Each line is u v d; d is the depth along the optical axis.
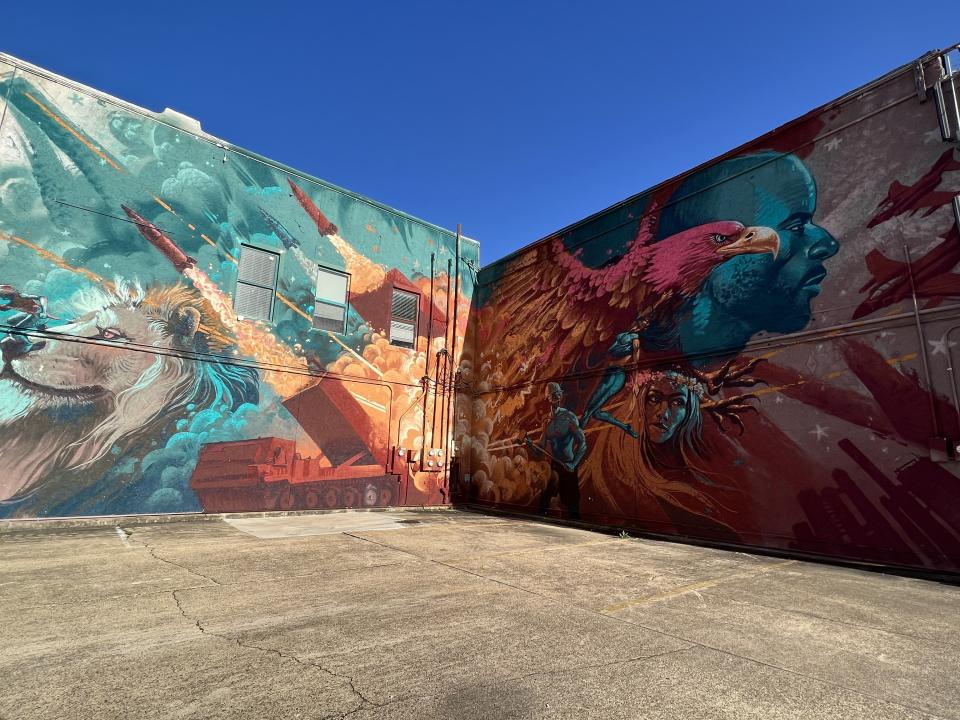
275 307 11.02
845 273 7.14
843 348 7.03
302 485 10.93
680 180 9.65
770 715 2.53
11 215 8.23
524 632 3.67
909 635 3.81
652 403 9.44
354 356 12.09
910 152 6.71
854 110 7.34
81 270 8.79
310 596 4.52
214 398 9.99
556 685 2.80
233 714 2.40
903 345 6.50
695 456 8.58
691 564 6.48
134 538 7.35
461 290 14.45
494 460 13.07
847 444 6.86
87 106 9.18
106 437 8.76
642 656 3.27
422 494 12.79
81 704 2.48
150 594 4.48
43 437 8.20
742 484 7.89
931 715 2.57
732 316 8.41
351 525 9.30
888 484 6.44
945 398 6.09
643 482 9.34
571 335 11.46
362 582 5.06
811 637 3.72
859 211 7.11
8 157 8.31
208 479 9.74
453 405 13.76
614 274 10.66
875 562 6.39
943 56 6.60
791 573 6.06
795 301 7.63
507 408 12.98
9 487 7.87
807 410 7.30
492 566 5.96
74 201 8.84
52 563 5.64
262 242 10.99
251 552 6.48
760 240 8.23
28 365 8.16
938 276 6.30
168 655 3.13
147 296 9.42
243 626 3.70
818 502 7.02
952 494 5.94
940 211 6.37
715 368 8.52
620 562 6.46
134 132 9.65
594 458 10.40
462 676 2.89
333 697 2.60
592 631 3.73
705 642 3.56
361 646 3.34
